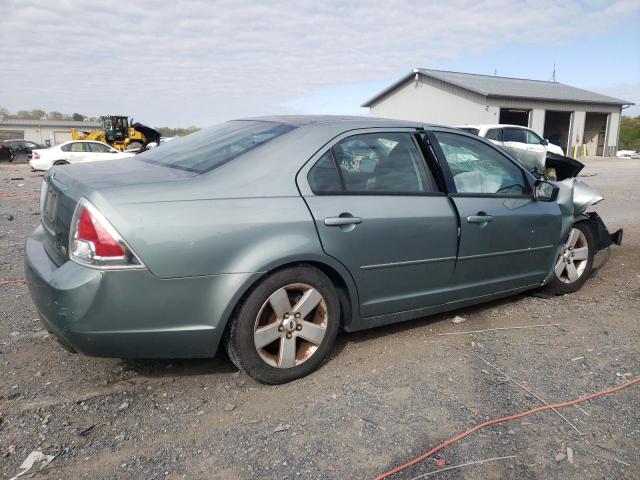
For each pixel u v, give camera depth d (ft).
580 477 8.24
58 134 239.50
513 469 8.37
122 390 10.43
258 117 13.64
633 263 20.81
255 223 9.98
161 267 9.25
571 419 9.77
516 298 16.53
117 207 9.09
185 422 9.45
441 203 12.65
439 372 11.49
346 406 10.05
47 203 11.46
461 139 13.80
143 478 7.98
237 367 11.03
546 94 110.01
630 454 8.81
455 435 9.20
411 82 116.47
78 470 8.11
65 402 9.93
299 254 10.35
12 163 97.25
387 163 12.14
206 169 10.52
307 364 11.04
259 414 9.75
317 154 11.16
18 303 14.90
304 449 8.74
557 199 15.71
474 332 13.75
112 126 90.02
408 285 12.34
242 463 8.37
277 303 10.43
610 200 40.55
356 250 11.22
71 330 9.16
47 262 10.12
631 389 10.87
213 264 9.62
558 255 16.02
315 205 10.75
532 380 11.19
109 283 8.97
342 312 11.84
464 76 116.88
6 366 11.21
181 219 9.42
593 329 14.05
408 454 8.67
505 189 14.39
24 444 8.66
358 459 8.52
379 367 11.66
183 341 9.75
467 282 13.53
